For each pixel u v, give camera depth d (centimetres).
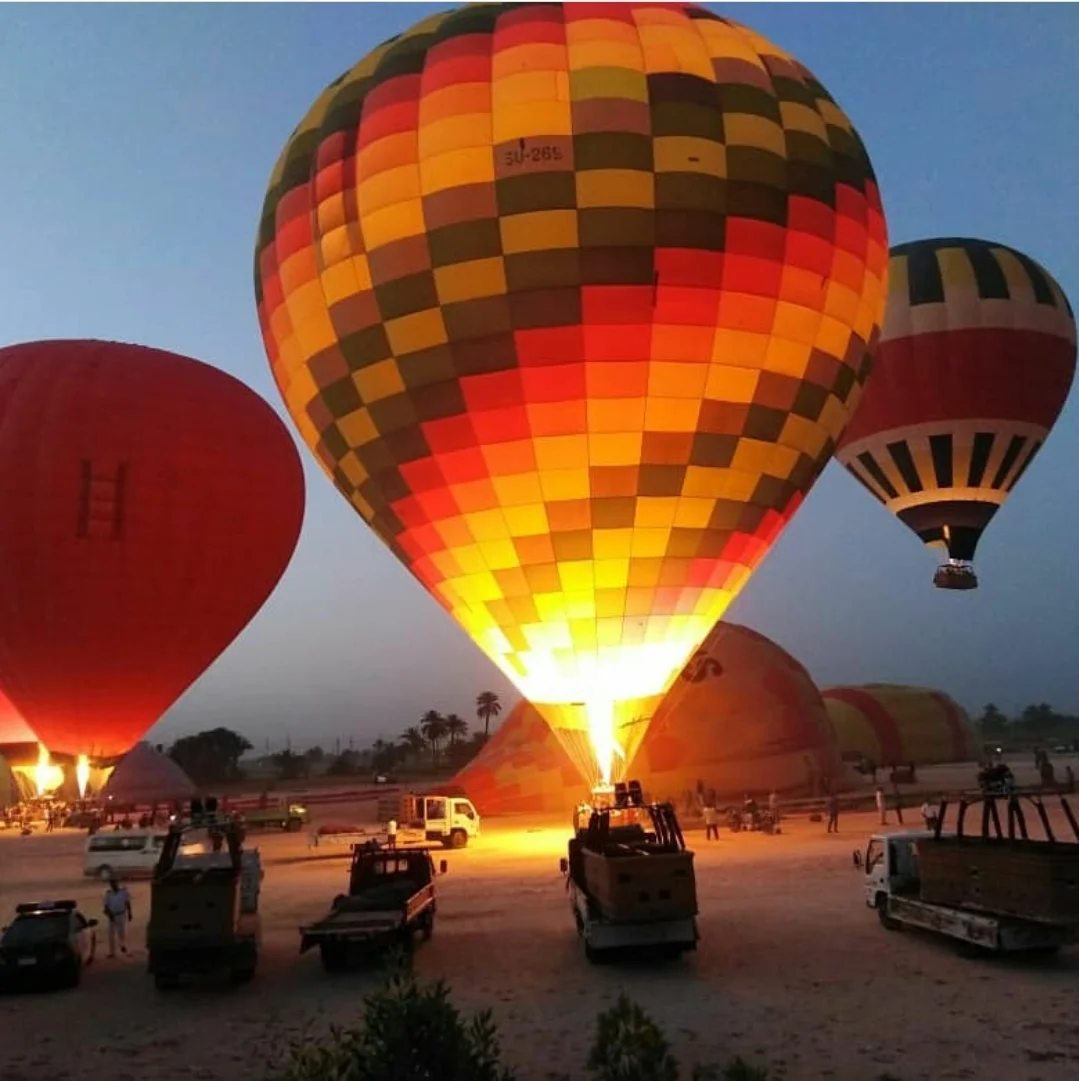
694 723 3425
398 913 1312
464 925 1548
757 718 3475
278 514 3497
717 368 1689
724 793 3356
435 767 12038
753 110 1733
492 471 1716
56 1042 1034
